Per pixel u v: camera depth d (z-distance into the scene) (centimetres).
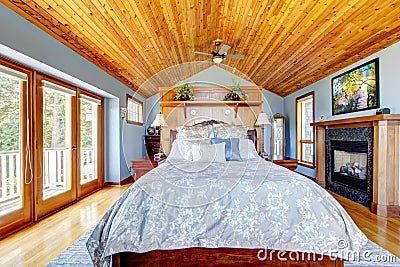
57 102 405
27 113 328
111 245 195
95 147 549
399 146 352
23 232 302
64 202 414
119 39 383
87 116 521
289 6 337
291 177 233
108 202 443
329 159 527
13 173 310
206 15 400
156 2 324
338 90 497
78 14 297
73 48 375
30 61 302
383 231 296
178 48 508
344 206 402
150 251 202
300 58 484
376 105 391
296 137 696
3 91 294
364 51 395
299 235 200
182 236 201
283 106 786
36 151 345
